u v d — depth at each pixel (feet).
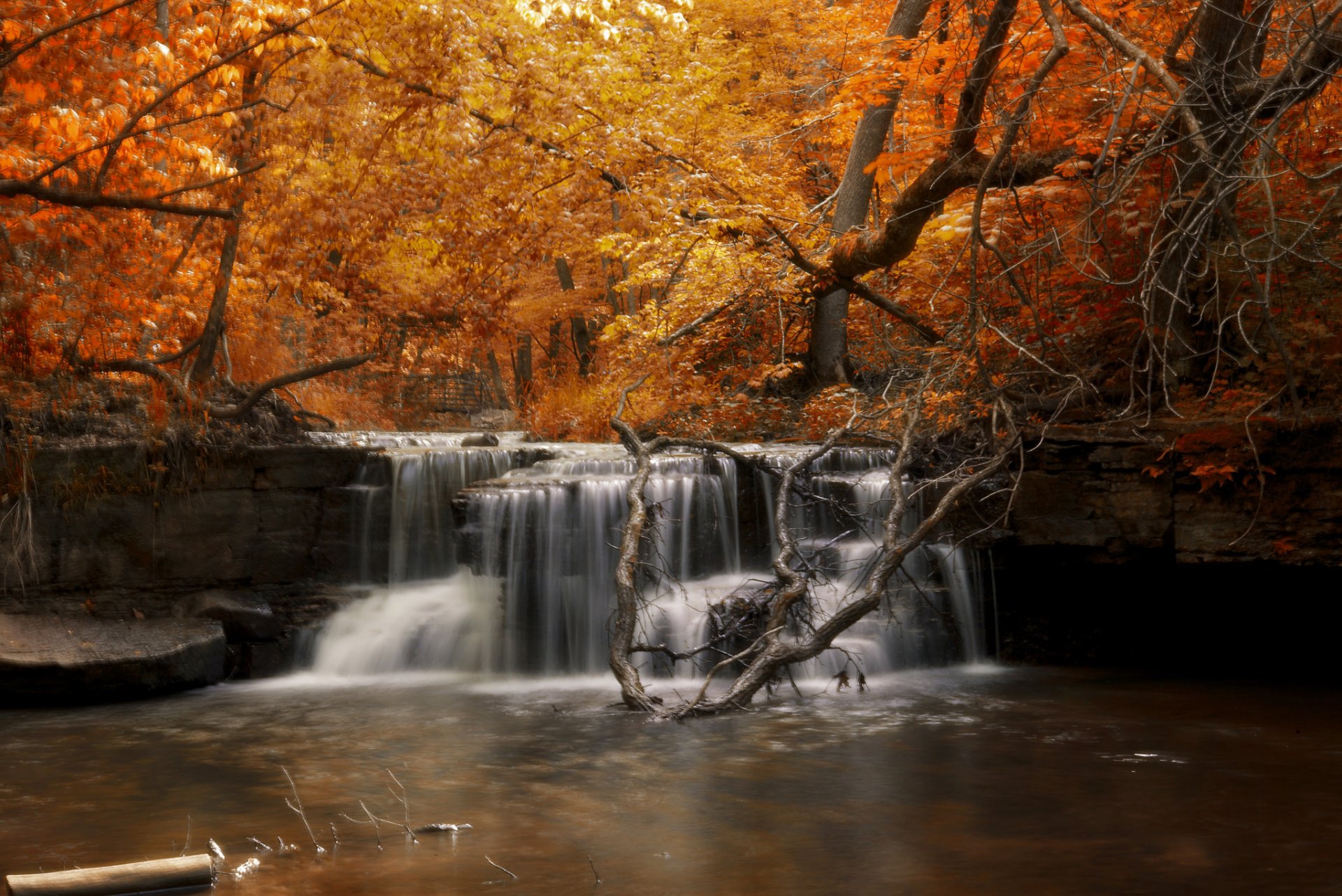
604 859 18.33
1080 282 37.81
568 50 52.08
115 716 30.78
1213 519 33.81
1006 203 39.01
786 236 50.85
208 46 34.58
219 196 42.55
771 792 22.26
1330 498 32.27
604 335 55.31
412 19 46.80
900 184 59.82
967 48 34.60
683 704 30.73
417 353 82.38
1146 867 17.43
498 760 25.23
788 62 75.31
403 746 26.66
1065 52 26.73
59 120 31.96
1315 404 33.60
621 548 33.53
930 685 33.73
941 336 48.08
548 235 55.42
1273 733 27.02
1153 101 32.94
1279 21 29.71
